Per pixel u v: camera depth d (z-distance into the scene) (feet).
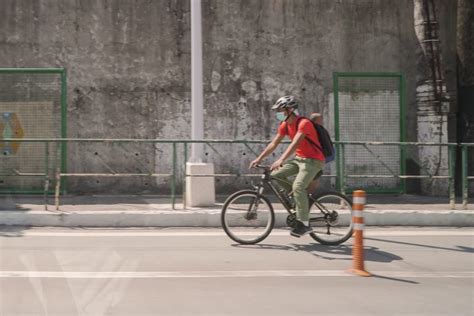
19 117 40.11
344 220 26.53
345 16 42.37
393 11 42.80
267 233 26.55
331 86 42.19
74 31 40.37
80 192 40.37
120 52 40.70
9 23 39.96
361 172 42.14
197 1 34.30
